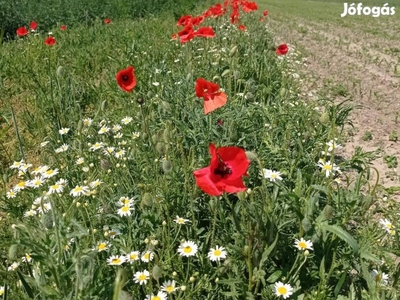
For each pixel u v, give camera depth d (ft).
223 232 1.91
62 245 1.43
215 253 1.68
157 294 1.59
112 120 3.28
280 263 1.87
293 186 2.31
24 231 1.48
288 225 1.87
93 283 1.40
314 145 2.76
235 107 2.93
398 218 2.41
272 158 2.51
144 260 1.64
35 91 4.07
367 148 3.72
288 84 4.15
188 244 1.71
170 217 1.99
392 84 5.42
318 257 1.82
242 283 1.65
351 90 5.22
